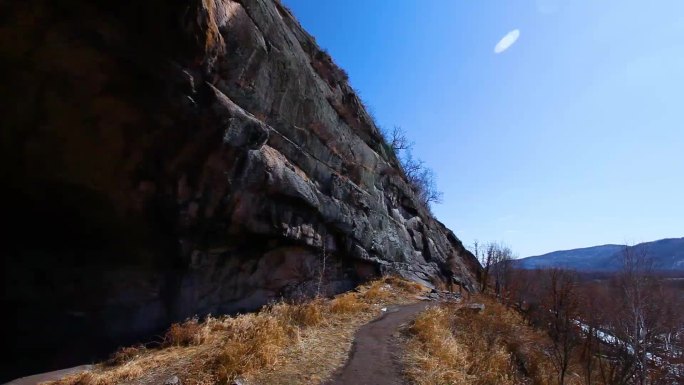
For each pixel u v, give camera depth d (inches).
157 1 287.9
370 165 871.7
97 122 321.4
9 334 339.6
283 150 524.4
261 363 286.5
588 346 729.6
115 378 277.6
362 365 318.0
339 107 708.0
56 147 325.4
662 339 1139.9
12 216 356.5
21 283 354.6
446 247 1374.3
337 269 705.0
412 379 296.0
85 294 374.3
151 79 314.0
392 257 906.7
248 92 426.3
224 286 474.0
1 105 295.3
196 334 371.6
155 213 383.9
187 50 319.9
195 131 357.4
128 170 353.4
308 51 648.4
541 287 1295.5
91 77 297.6
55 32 267.6
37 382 286.7
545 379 487.2
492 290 1368.1
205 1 315.6
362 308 553.3
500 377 372.2
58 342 352.5
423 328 433.4
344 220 671.1
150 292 403.2
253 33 403.9
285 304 472.7
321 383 274.4
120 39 290.7
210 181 397.4
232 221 442.9
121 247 390.0
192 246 419.8
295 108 536.1
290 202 527.2
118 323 380.8
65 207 363.6
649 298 1050.7
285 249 551.5
